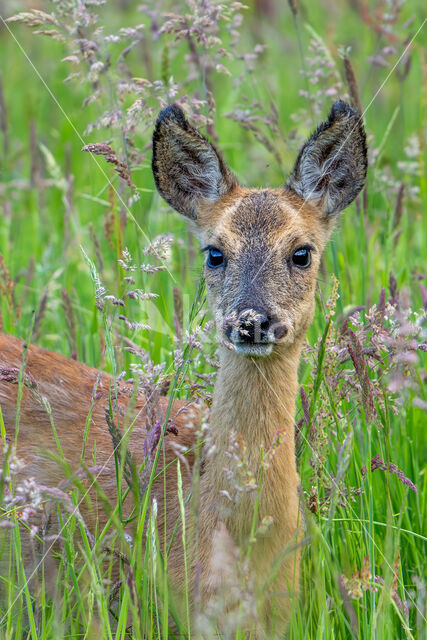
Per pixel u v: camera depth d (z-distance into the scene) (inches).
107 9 850.1
